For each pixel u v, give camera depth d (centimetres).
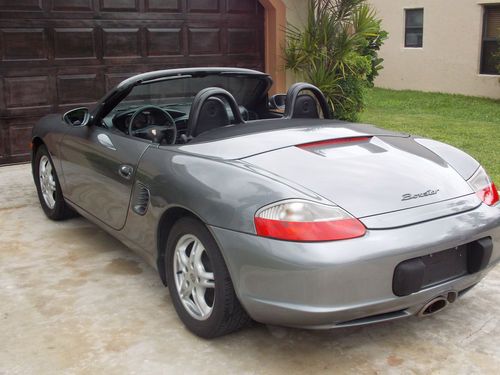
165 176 303
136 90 379
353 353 284
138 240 340
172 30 777
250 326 308
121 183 351
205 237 274
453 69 1484
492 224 278
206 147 311
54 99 700
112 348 288
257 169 275
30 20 669
